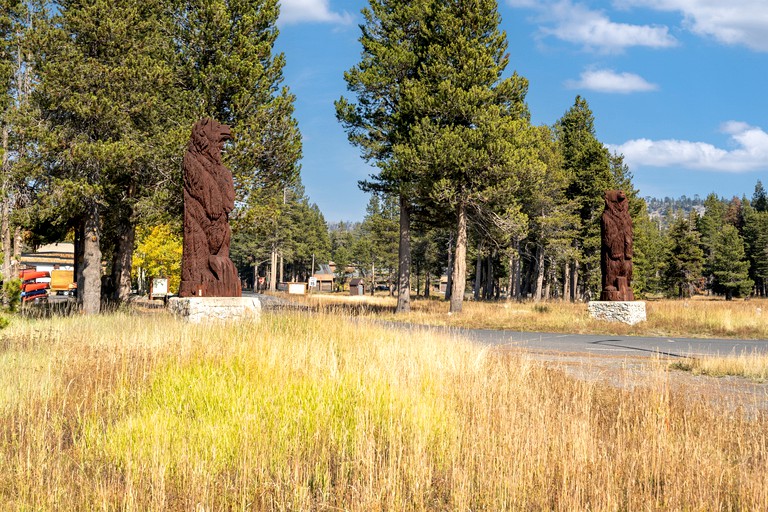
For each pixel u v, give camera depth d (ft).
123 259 83.46
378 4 96.12
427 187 86.84
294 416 19.44
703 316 72.08
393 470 15.65
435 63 87.92
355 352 30.25
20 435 18.24
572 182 147.74
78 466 16.48
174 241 109.91
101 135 65.31
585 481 15.49
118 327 39.86
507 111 92.43
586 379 30.37
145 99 65.36
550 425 19.58
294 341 30.99
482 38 90.74
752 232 257.55
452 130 86.94
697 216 325.62
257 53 76.84
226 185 49.29
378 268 310.45
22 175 59.88
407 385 23.94
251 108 74.33
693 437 18.85
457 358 29.60
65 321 44.73
